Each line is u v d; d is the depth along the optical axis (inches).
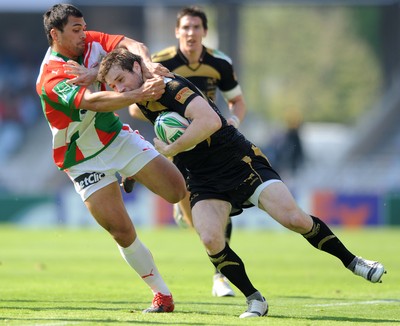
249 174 984.3
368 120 4626.0
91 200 1024.9
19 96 4512.8
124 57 964.0
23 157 4375.0
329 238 995.9
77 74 979.3
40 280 1549.0
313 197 3157.0
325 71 6924.2
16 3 4298.7
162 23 5157.5
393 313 1055.6
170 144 955.3
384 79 4515.3
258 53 7066.9
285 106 6939.0
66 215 3336.6
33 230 3144.7
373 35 6747.1
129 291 1359.5
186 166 1007.0
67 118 1011.3
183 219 1389.0
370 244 2396.7
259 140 5551.2
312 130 6441.9
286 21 7066.9
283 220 969.5
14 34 4547.2
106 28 4372.5
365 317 1009.5
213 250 975.0
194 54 1384.1
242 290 991.6
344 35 6899.6
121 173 1059.3
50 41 1013.8
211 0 3900.1
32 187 4037.9
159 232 3014.3
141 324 915.4
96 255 2144.4
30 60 4569.4
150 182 1040.8
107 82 968.9
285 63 7032.5
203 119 946.7
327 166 3949.3
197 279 1582.2
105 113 1020.5
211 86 1408.7
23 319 962.7
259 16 7111.2
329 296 1293.1
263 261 1985.7
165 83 970.7
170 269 1780.3
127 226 1029.8
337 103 6850.4
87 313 1028.5
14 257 2084.2
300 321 952.3
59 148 1035.3
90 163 1026.1
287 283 1508.4
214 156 987.9
